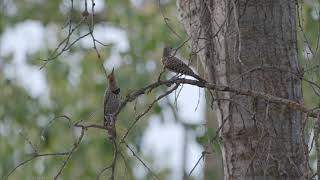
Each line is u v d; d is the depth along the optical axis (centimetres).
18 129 1970
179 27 1836
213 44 1136
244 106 1102
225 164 1146
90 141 1836
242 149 1124
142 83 1872
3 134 1956
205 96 1170
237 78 1070
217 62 1140
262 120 1107
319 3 1508
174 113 1845
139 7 2014
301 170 1108
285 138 1109
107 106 1233
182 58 1395
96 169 1838
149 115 1858
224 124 1138
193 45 1127
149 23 1941
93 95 1975
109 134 1027
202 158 1019
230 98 1119
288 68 1127
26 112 1997
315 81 1110
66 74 1998
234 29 1120
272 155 1068
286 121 1113
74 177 1845
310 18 1664
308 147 977
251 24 1130
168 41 1809
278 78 1120
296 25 1155
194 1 1162
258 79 1118
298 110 1036
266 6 1134
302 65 1218
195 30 1149
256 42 1127
